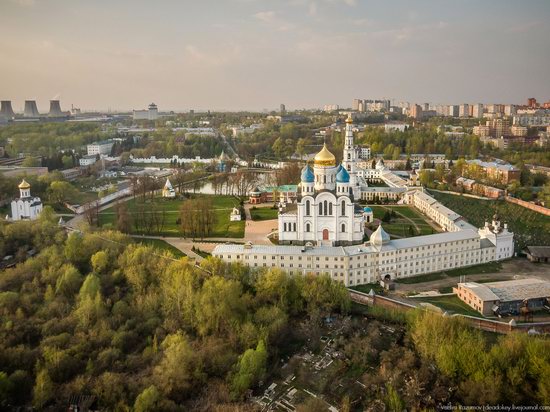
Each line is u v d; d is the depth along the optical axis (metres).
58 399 163.12
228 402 167.00
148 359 184.25
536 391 163.75
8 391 162.25
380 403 167.00
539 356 169.75
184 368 174.25
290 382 182.62
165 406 159.50
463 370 172.88
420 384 170.50
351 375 185.25
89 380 170.25
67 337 191.62
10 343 188.75
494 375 168.75
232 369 180.00
